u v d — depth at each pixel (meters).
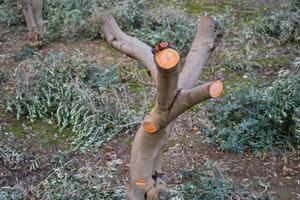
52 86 4.74
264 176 3.85
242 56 5.48
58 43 5.96
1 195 3.60
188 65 2.68
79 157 4.10
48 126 4.54
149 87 4.98
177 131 4.38
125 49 2.79
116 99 4.62
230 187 3.61
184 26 5.79
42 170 3.98
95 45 5.90
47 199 3.57
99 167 3.96
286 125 4.21
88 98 4.56
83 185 3.65
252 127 4.19
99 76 4.96
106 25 2.89
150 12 6.21
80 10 6.35
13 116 4.69
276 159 4.03
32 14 5.70
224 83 5.05
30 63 5.03
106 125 4.39
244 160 4.04
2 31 6.35
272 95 4.31
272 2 6.88
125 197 3.52
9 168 4.00
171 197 3.48
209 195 3.50
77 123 4.43
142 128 2.53
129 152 4.15
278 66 5.34
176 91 2.30
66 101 4.61
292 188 3.73
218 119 4.38
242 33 5.93
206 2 6.96
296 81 4.30
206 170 3.85
